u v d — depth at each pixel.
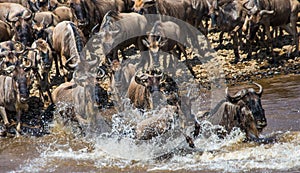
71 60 50.62
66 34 54.09
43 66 51.62
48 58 51.94
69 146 42.56
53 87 55.38
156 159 39.06
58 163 39.28
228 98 40.94
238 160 37.72
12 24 60.03
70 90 46.81
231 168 36.66
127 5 65.50
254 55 64.69
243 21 64.25
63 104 46.38
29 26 58.62
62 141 43.66
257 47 66.25
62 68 54.84
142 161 38.94
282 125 43.16
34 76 53.97
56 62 57.69
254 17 63.16
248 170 36.19
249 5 63.56
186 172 36.59
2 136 45.12
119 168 38.00
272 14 63.81
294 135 41.12
